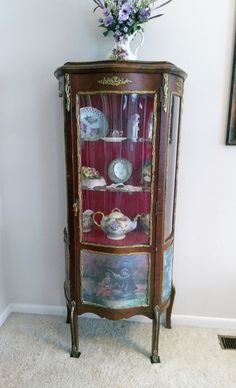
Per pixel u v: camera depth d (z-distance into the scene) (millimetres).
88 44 1695
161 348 1750
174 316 1982
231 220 1822
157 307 1594
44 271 2037
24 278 2062
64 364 1626
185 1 1587
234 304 1930
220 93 1668
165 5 1600
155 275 1555
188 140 1740
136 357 1678
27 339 1816
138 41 1653
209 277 1915
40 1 1672
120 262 1518
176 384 1507
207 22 1602
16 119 1830
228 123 1685
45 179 1895
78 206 1519
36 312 2090
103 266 1540
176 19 1613
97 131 1508
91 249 1536
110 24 1431
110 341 1806
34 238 1992
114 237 1575
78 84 1371
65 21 1682
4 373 1563
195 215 1836
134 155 1536
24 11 1693
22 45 1733
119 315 1584
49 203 1928
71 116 1418
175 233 1870
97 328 1924
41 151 1857
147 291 1576
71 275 1606
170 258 1661
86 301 1624
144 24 1627
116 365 1621
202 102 1688
